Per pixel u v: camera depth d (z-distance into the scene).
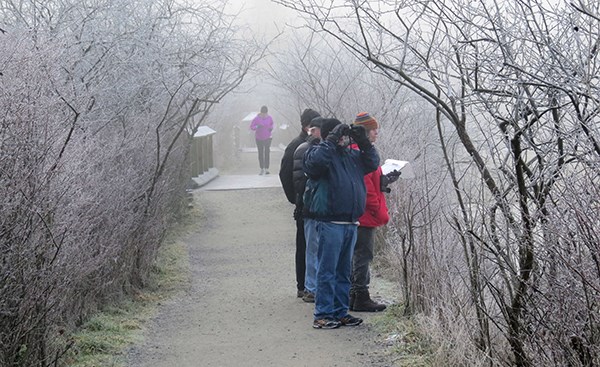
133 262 10.37
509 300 5.95
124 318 9.04
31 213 6.02
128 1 10.38
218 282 11.26
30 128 5.97
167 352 7.86
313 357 7.58
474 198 6.01
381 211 9.16
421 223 8.48
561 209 4.79
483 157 6.23
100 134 9.70
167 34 11.86
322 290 8.55
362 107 14.58
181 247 13.84
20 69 6.13
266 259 12.94
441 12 5.11
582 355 4.82
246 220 16.81
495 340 6.33
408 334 7.82
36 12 9.88
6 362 6.06
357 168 8.57
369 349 7.75
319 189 8.44
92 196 7.56
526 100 5.08
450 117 5.46
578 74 4.58
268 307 9.70
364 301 9.12
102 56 9.71
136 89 10.58
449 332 6.98
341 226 8.45
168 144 13.42
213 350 7.92
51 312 6.78
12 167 5.83
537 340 5.19
